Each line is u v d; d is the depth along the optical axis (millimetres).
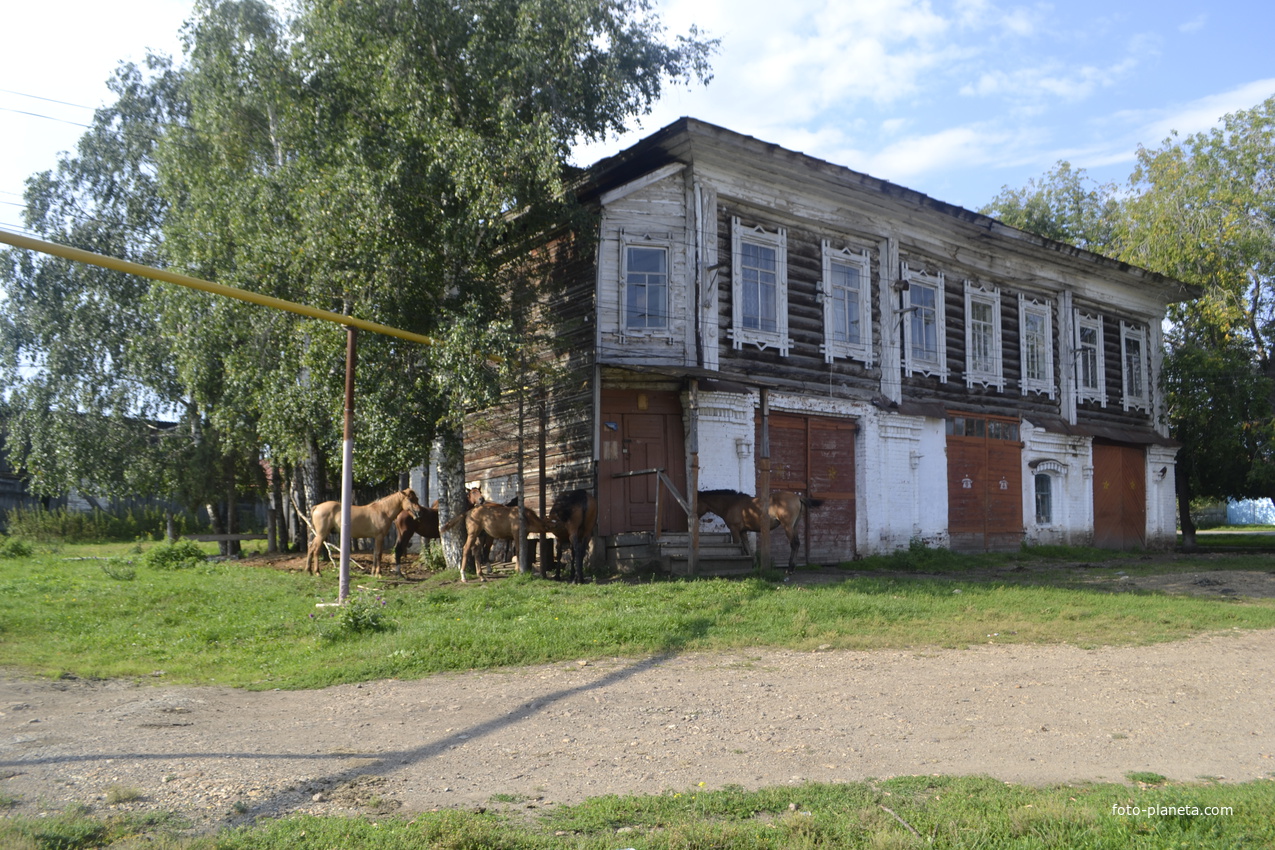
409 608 11539
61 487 24766
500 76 13703
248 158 16906
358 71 14297
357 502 24672
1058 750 6203
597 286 16172
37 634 10102
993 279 23438
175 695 7523
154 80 24812
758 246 18141
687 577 14422
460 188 13414
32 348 24875
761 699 7457
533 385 17312
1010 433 23062
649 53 14758
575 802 5012
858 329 19859
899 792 5168
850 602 11609
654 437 16438
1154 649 9898
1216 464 28453
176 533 34812
